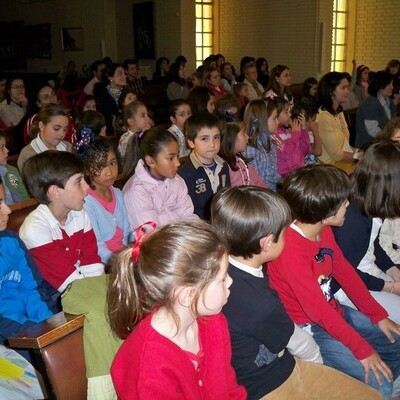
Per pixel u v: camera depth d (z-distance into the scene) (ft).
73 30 40.73
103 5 37.37
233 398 4.49
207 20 34.45
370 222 6.89
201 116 9.49
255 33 32.35
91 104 19.29
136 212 8.45
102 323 4.55
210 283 3.74
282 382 5.03
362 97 25.02
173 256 3.67
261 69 29.37
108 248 7.96
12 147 16.05
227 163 10.18
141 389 3.69
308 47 29.35
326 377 5.31
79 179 6.71
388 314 6.80
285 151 12.29
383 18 29.71
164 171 8.41
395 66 25.31
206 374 4.23
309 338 5.52
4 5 47.67
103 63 24.53
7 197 10.09
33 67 45.96
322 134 13.19
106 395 4.60
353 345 5.69
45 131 10.98
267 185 11.50
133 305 3.98
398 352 6.17
